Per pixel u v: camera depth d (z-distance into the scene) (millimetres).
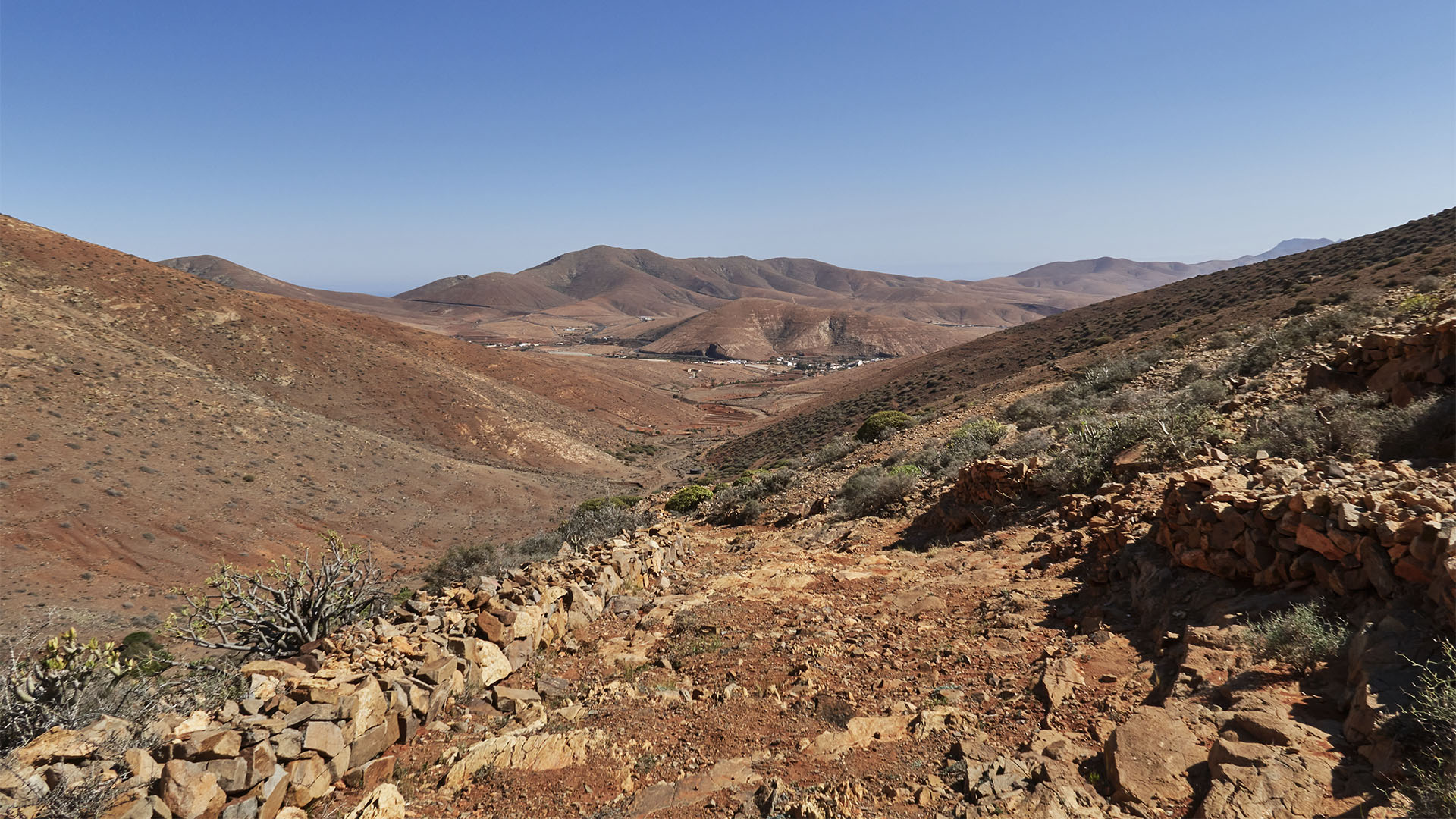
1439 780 3326
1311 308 38125
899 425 30547
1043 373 54562
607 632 9469
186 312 103500
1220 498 6977
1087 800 4113
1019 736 5207
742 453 103625
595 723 6418
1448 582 4398
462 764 5660
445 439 103812
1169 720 4680
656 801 5008
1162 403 15555
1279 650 5141
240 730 5039
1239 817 3588
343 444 76312
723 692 6891
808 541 15055
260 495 59531
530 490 84562
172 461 58375
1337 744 4035
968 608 8617
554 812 5043
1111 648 6469
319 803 5191
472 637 7703
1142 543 8078
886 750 5285
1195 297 72312
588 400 158125
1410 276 35500
